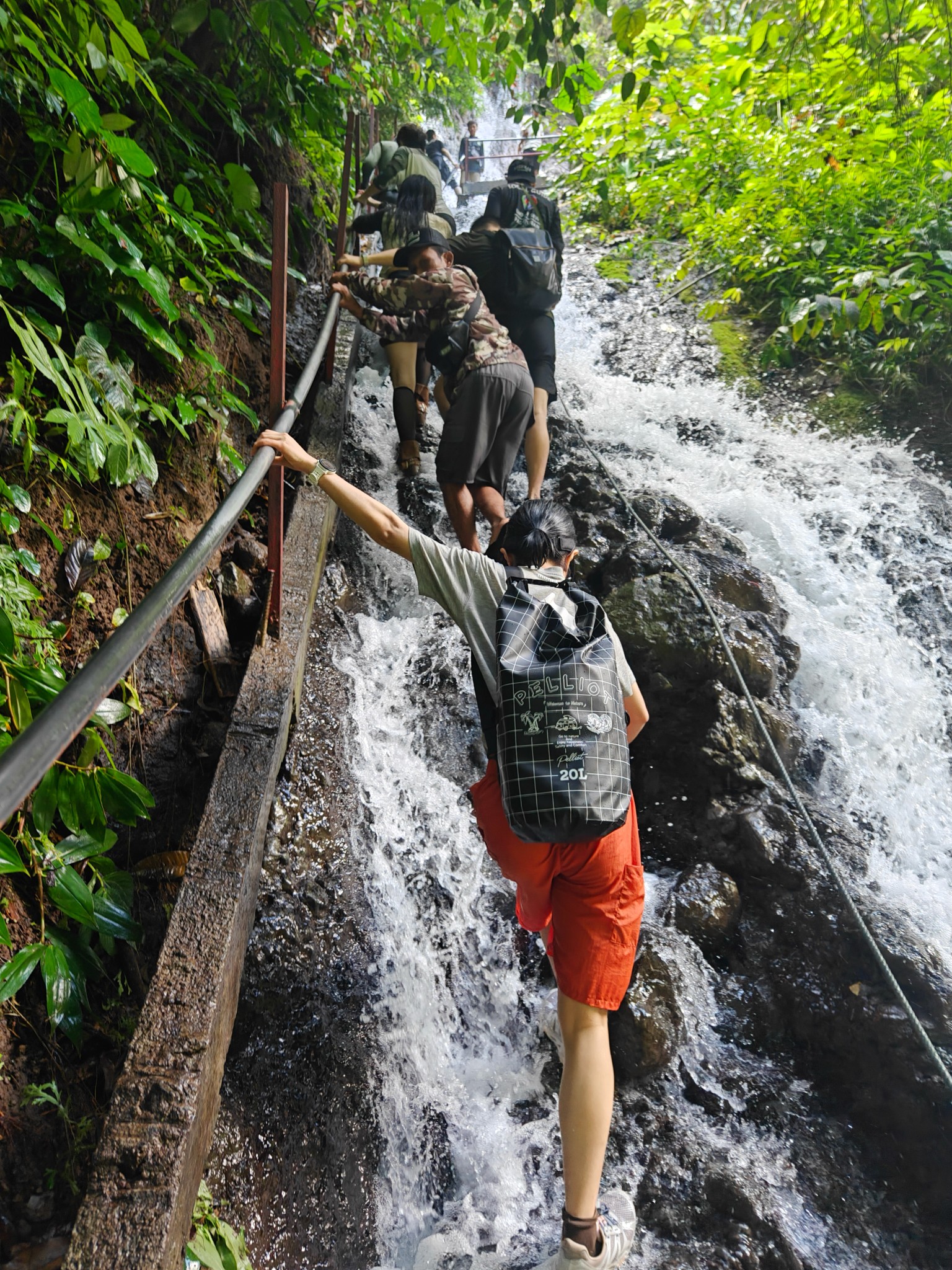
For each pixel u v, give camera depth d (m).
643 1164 2.31
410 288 3.48
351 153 4.33
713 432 5.03
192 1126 1.61
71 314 2.67
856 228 5.56
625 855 1.97
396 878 2.78
